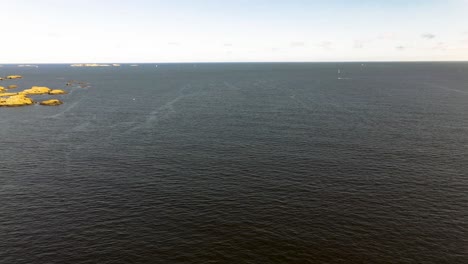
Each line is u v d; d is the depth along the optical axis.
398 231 40.75
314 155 68.25
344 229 41.25
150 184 54.91
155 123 101.00
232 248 37.66
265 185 54.12
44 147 75.94
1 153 71.50
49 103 137.12
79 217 44.38
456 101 138.62
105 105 136.12
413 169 60.19
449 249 37.28
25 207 47.06
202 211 45.88
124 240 39.22
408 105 129.25
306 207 46.78
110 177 57.94
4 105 132.50
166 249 37.53
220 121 102.56
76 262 35.41
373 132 86.50
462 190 51.59
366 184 54.03
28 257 36.19
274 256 36.25
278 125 95.75
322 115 110.25
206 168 61.88
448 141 77.62
